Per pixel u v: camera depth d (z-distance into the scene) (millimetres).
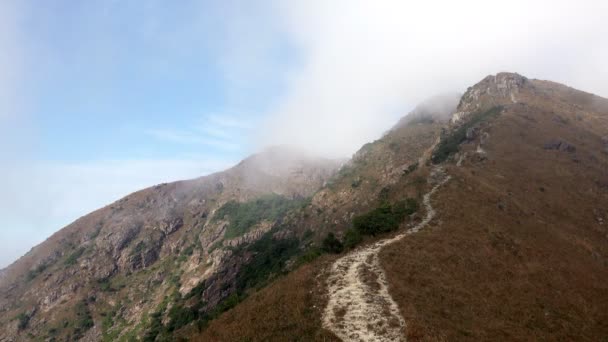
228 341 34625
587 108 147125
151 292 187500
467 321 35562
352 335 32000
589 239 66000
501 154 94438
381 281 42250
